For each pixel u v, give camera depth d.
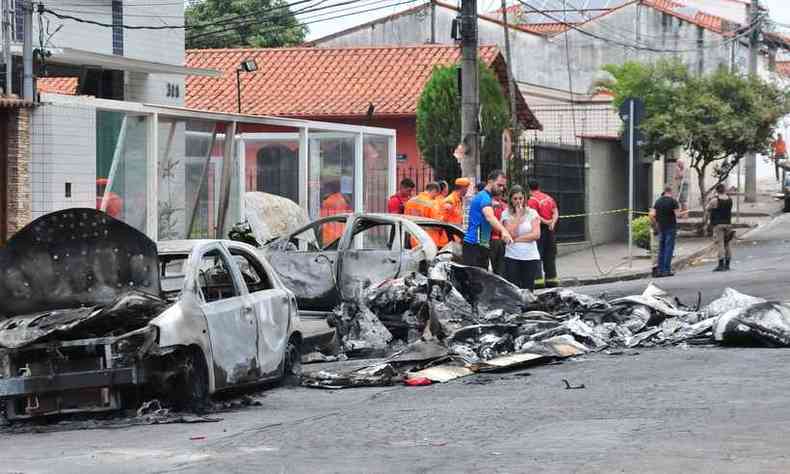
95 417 14.59
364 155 36.88
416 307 20.44
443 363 18.33
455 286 22.08
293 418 14.24
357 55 52.59
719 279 32.25
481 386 16.58
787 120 68.62
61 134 24.88
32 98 25.09
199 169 28.91
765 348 19.66
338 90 50.22
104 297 15.27
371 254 23.80
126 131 26.50
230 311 15.48
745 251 44.06
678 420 12.92
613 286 33.22
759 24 63.66
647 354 19.36
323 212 34.81
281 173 34.12
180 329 14.34
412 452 11.59
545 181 44.88
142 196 26.88
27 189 24.62
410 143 48.72
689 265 41.34
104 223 15.21
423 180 46.31
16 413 14.30
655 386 15.71
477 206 25.62
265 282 17.11
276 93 50.84
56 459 11.84
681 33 69.62
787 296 27.16
